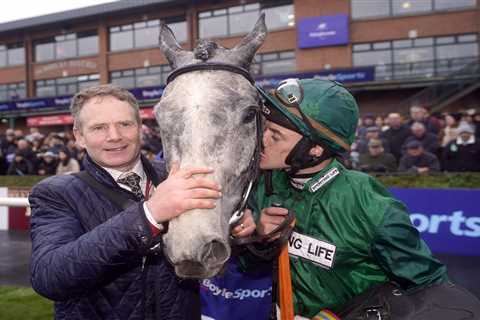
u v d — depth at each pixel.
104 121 1.35
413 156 5.62
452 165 5.79
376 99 17.47
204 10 19.27
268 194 1.55
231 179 1.17
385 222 1.31
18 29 22.56
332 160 1.48
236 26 19.00
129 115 1.39
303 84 1.43
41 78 22.81
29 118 21.45
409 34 17.11
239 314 1.53
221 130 1.15
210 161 1.12
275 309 1.52
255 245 1.43
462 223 4.32
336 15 17.34
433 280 1.32
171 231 1.05
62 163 7.14
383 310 1.29
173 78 1.29
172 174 1.10
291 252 1.46
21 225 6.20
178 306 1.42
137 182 1.45
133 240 1.10
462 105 15.17
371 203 1.35
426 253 1.35
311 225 1.42
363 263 1.40
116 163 1.39
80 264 1.13
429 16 16.97
